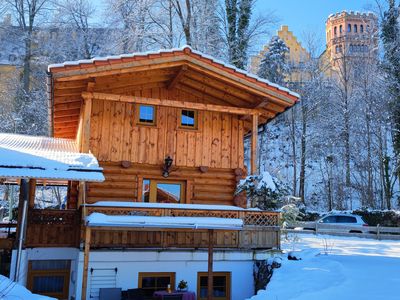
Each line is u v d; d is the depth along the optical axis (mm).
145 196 14508
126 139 14367
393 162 35219
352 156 39688
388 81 34438
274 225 13320
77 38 35156
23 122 32719
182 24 28500
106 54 29422
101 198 13938
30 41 36906
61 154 11500
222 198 15227
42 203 31234
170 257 12398
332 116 40500
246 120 16188
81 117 14422
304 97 40344
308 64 43938
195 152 15078
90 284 11609
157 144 14680
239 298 12664
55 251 12492
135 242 12273
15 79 37375
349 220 26312
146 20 28375
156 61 13016
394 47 34406
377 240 22656
